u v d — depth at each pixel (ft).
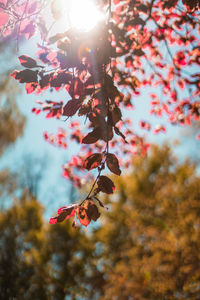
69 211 5.38
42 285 22.31
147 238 22.54
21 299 21.91
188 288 19.19
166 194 23.21
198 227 20.77
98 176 5.43
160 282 19.81
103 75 5.03
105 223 24.72
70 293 22.54
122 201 25.07
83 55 4.72
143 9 6.96
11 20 6.02
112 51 5.03
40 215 24.86
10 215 23.99
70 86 5.10
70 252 23.31
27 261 22.91
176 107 12.79
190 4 8.05
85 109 5.12
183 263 19.89
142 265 21.12
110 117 5.09
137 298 20.85
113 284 22.25
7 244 22.91
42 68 5.28
